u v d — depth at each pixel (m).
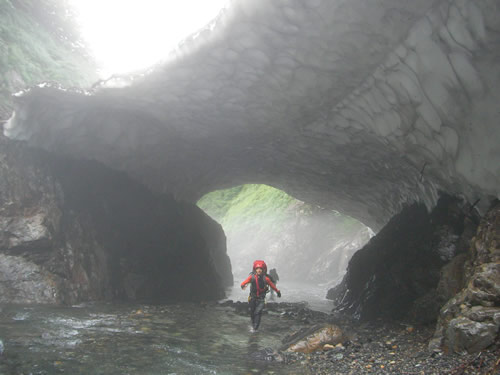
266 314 11.59
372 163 11.87
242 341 7.31
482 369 4.43
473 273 6.04
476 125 6.09
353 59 7.22
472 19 5.14
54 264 10.45
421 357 5.45
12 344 5.52
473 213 7.57
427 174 9.10
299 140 12.07
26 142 11.29
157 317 9.38
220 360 5.70
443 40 5.73
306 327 8.61
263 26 6.85
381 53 6.79
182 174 17.64
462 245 7.89
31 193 10.84
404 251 11.44
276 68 8.12
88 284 11.29
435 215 9.87
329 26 6.55
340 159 12.57
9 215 10.09
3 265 9.58
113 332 7.05
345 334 7.24
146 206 16.05
